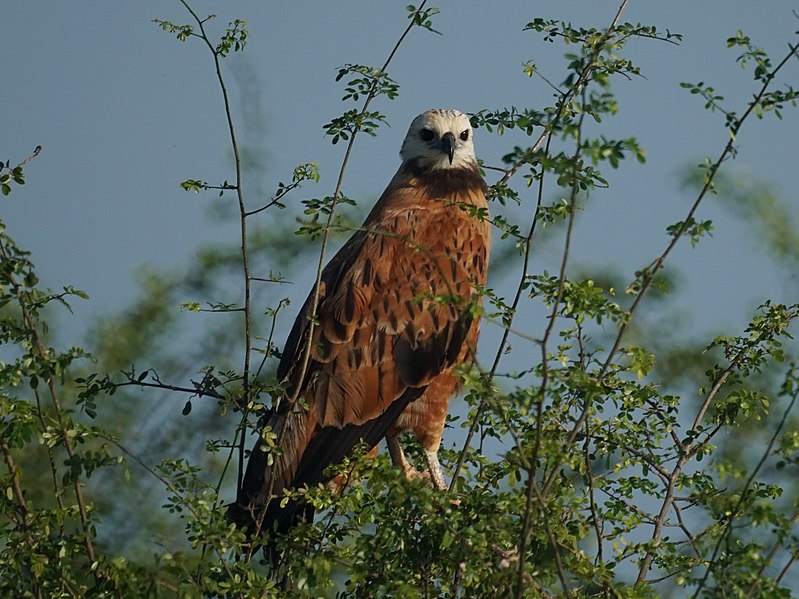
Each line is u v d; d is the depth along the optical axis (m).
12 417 10.07
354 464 10.87
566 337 10.73
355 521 10.41
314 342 13.67
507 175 13.05
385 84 11.52
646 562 10.40
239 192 11.30
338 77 11.53
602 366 9.86
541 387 8.62
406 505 9.74
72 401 16.72
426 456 14.30
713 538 9.73
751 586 8.81
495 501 9.67
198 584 9.19
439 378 14.46
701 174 13.52
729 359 11.67
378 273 14.51
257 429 11.42
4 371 9.70
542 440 9.22
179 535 13.28
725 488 11.01
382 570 9.73
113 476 13.49
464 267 14.96
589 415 10.80
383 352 14.23
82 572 9.83
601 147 8.49
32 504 10.23
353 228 10.11
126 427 16.05
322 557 9.61
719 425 11.31
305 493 10.64
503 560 9.63
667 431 11.25
